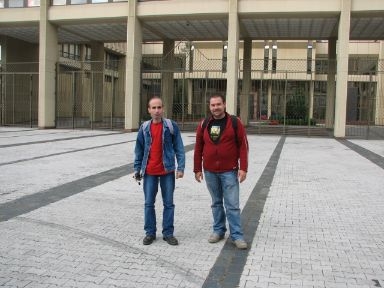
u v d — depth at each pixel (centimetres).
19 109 3117
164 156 512
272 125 3014
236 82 2233
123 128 2677
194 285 400
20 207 672
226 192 514
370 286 404
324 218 640
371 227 596
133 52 2350
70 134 2125
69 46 3800
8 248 491
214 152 511
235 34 2200
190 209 680
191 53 3247
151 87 3119
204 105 2695
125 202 718
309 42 4259
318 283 409
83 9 2419
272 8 2166
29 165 1080
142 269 437
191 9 2262
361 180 952
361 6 2091
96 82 3231
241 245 499
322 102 3947
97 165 1095
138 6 2341
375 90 3406
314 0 2130
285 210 683
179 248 501
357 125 3275
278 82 3309
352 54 4181
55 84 2591
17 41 3162
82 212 650
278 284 406
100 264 448
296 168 1104
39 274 421
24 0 2525
